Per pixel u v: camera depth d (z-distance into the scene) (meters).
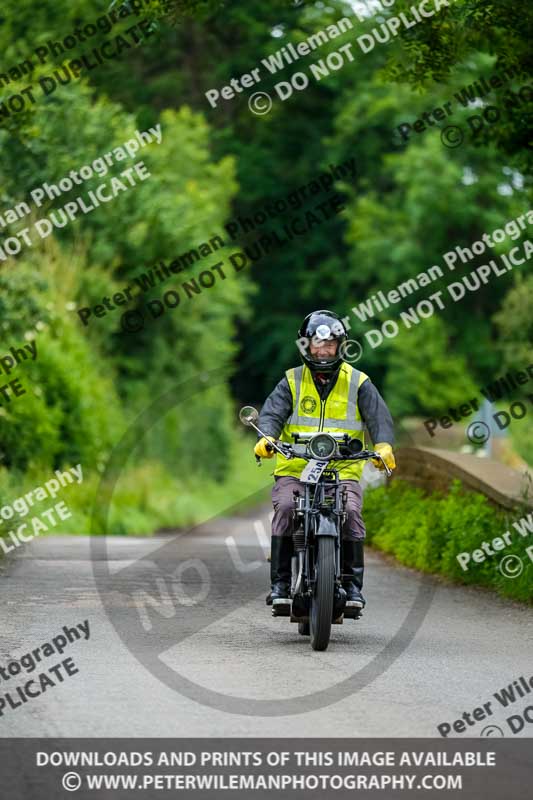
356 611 27.50
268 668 24.50
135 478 79.38
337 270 148.00
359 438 28.48
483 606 33.72
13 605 31.66
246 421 28.02
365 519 50.16
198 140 105.50
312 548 27.55
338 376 28.45
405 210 139.12
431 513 43.91
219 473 104.00
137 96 123.19
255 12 128.62
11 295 60.78
